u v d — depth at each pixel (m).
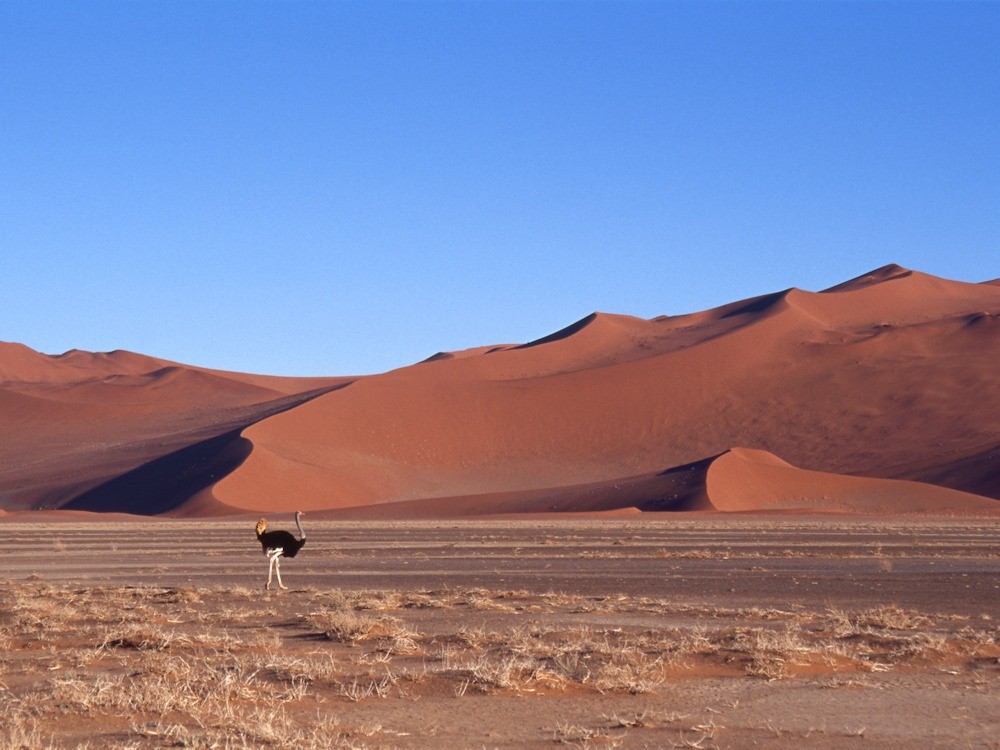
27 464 148.88
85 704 10.30
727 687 11.57
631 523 67.50
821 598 22.39
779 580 26.72
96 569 33.91
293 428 124.50
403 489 118.44
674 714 10.19
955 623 17.55
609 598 21.67
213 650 14.28
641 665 12.28
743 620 18.03
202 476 111.12
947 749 8.96
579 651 13.31
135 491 115.25
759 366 150.00
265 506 101.62
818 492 90.56
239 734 9.34
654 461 130.75
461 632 15.39
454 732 9.57
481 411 136.38
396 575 29.69
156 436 160.00
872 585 25.22
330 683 11.62
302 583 27.19
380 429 129.38
